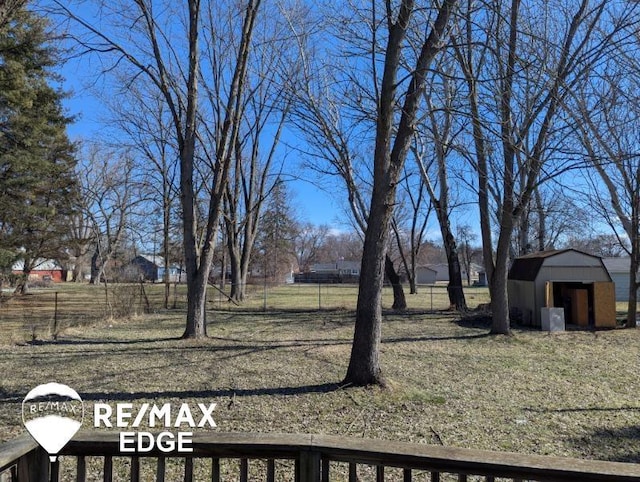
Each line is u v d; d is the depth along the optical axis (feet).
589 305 48.06
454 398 20.66
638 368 27.17
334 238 345.10
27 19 53.78
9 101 56.03
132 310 56.59
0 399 20.26
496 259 40.09
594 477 6.45
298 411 18.63
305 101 48.83
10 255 63.46
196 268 38.50
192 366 27.04
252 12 37.78
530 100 27.37
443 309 65.77
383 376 22.53
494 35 19.66
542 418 18.12
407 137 22.09
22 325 45.91
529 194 35.88
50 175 76.23
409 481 7.34
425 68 21.08
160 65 37.65
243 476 7.66
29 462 7.47
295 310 65.41
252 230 95.61
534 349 33.27
